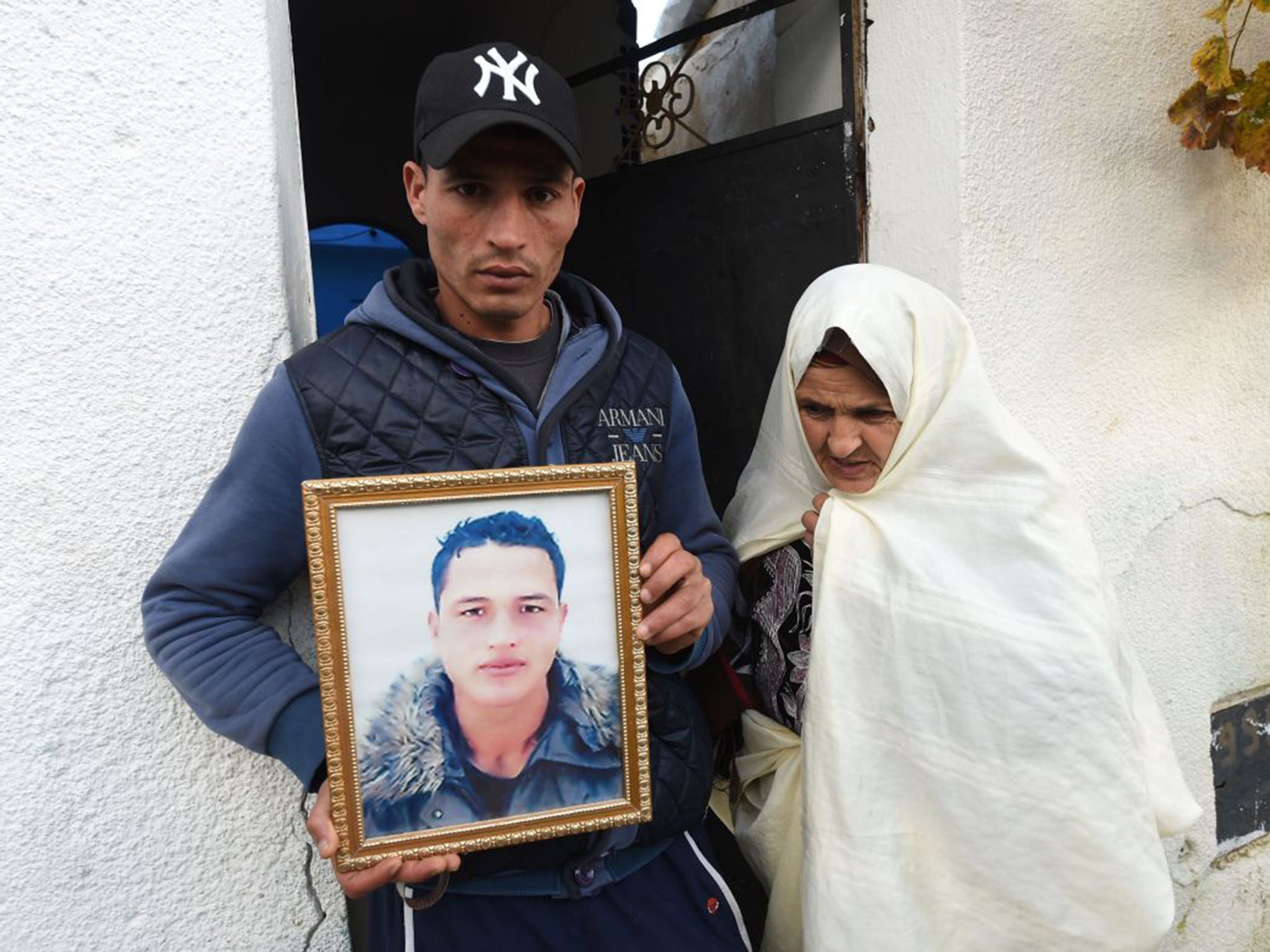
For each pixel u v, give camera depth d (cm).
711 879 129
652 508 121
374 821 97
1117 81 188
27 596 103
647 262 230
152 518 109
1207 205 204
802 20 205
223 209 111
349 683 95
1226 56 174
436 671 98
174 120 108
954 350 137
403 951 112
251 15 111
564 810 104
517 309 107
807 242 190
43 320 102
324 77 430
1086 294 187
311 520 92
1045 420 183
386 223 456
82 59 102
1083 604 124
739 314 207
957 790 123
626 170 232
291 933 121
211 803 114
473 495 98
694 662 122
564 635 103
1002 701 121
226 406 113
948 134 167
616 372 120
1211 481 211
